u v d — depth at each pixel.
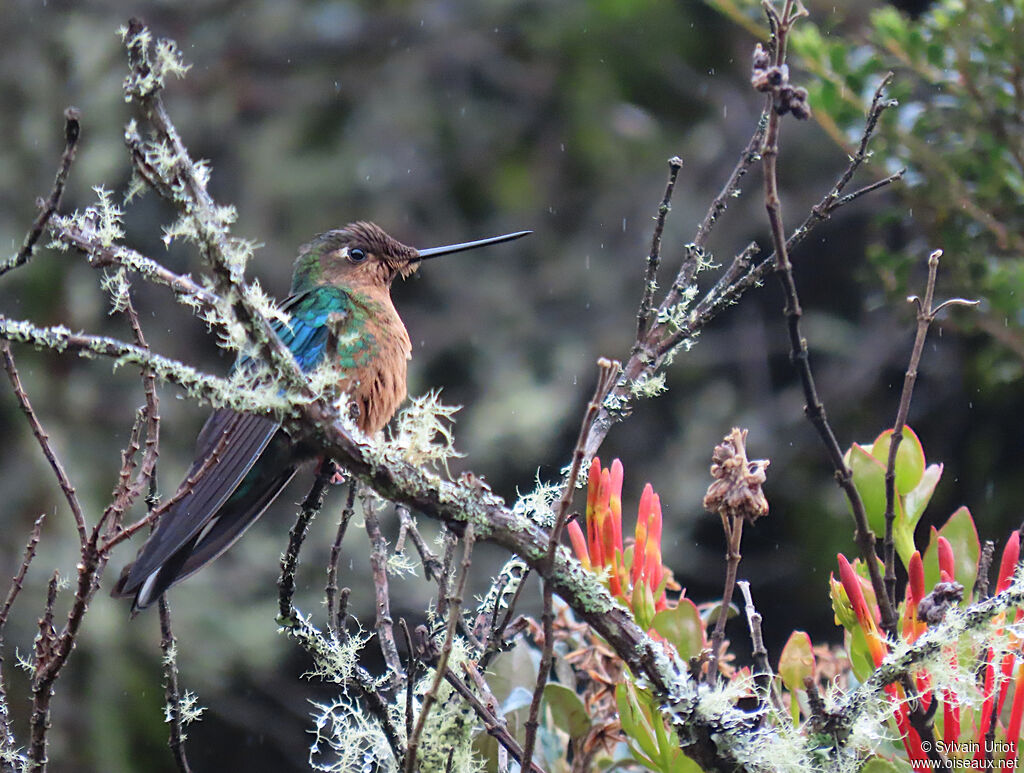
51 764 10.67
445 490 4.08
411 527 4.82
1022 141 7.58
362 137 14.50
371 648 12.38
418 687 4.50
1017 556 4.02
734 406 13.96
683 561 13.13
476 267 14.52
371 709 4.33
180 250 13.40
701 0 14.73
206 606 12.03
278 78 14.70
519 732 4.89
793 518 13.61
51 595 4.24
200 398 4.05
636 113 15.04
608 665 5.15
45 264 12.26
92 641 11.19
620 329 14.05
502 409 13.27
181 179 3.75
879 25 7.63
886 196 13.43
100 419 12.37
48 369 12.21
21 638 11.10
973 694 3.87
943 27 7.45
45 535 11.62
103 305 12.64
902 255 7.92
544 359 13.95
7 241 12.23
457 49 15.02
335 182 14.13
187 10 14.52
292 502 12.95
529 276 14.53
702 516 13.82
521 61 15.07
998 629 3.79
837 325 14.17
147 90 3.66
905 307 8.07
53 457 4.16
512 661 5.16
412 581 12.49
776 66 3.69
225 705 12.42
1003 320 7.76
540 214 14.75
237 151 14.23
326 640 4.51
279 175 14.05
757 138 4.96
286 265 13.67
